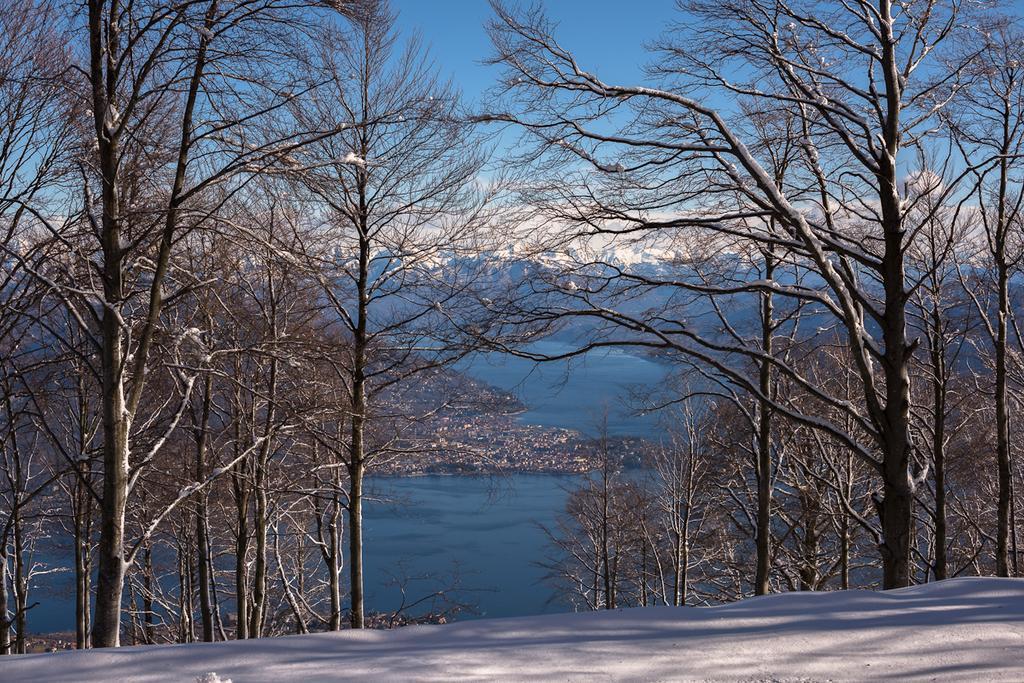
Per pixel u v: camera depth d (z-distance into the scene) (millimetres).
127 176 9242
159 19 8211
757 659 4438
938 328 12438
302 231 11797
